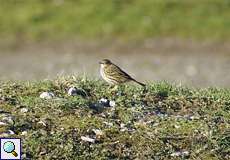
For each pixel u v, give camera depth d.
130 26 45.16
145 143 14.69
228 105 16.69
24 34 45.47
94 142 14.59
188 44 43.53
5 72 38.31
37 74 37.34
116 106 16.14
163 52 42.62
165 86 17.48
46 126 14.96
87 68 39.03
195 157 14.44
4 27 46.06
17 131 14.70
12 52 43.53
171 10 46.22
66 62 40.94
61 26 45.81
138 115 15.81
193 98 16.97
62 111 15.59
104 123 15.27
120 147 14.52
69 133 14.77
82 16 46.38
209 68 39.31
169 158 14.34
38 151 14.18
